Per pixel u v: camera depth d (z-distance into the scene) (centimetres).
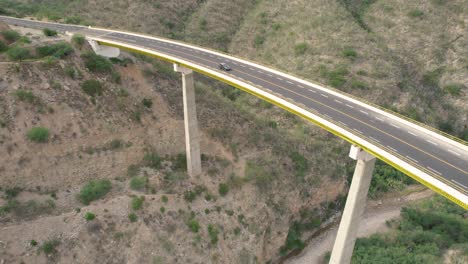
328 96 5225
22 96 5769
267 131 7800
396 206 7706
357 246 6419
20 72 5959
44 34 7219
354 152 4112
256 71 5991
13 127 5559
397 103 8888
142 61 7681
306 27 11081
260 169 7019
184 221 5922
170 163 6775
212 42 11312
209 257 5778
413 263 5888
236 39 11556
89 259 4934
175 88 7650
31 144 5584
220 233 6097
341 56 9781
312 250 6912
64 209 5259
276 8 12219
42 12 10788
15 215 4934
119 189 5878
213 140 7219
